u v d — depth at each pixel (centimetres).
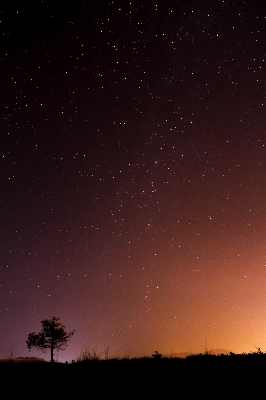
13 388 948
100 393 884
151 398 833
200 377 959
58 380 1010
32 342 1777
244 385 877
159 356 1345
